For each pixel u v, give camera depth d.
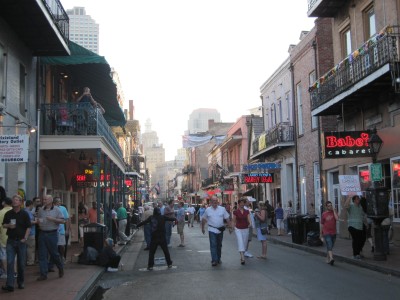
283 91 30.98
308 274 11.52
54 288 9.68
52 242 10.88
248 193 39.56
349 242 18.69
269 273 11.70
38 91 16.83
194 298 9.00
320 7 20.73
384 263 12.38
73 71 20.28
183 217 20.14
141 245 21.78
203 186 67.06
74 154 21.89
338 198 21.94
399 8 15.84
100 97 23.45
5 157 10.37
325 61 24.12
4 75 13.77
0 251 10.85
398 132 16.03
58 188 20.38
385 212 12.92
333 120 23.78
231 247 18.77
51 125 17.69
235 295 9.13
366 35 18.50
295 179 28.41
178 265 13.76
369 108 18.45
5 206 10.88
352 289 9.52
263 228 14.83
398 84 14.60
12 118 14.19
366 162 18.92
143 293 9.75
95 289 10.41
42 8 13.32
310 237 17.64
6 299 8.61
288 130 28.84
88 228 13.89
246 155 45.09
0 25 13.49
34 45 15.93
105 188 18.53
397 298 8.62
